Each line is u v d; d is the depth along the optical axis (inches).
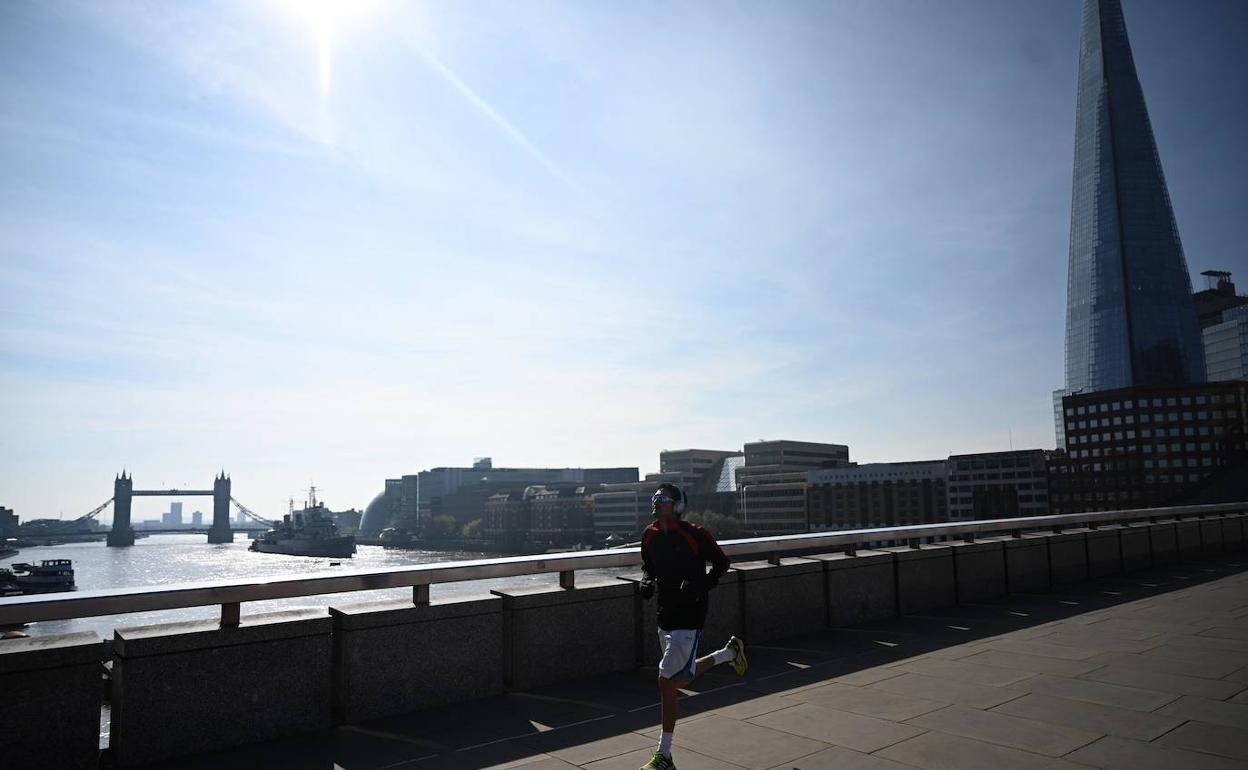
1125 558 693.3
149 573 6727.4
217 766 216.2
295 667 245.4
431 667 272.1
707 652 359.3
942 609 481.7
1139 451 5748.0
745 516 7401.6
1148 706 262.4
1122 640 377.1
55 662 205.5
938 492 6486.2
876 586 447.8
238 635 235.3
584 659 314.5
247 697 235.6
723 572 223.1
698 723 248.8
